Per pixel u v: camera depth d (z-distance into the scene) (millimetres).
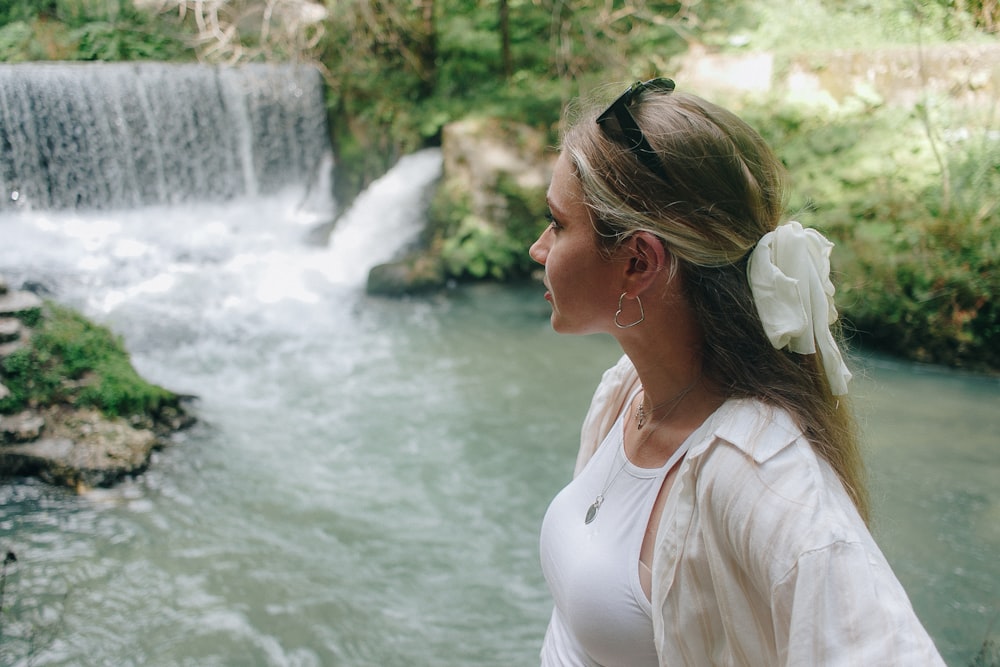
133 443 4723
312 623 3600
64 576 3762
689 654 786
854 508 704
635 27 11039
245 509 4488
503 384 6477
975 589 3770
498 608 3783
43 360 4828
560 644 1043
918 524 4340
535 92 10766
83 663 3248
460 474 5039
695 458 771
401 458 5227
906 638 606
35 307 5082
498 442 5480
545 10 11320
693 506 775
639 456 924
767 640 722
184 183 11312
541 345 7391
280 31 11406
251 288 8758
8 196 10148
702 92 9828
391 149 11078
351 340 7441
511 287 9281
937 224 7121
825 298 791
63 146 10398
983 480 4820
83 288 8406
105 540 4062
